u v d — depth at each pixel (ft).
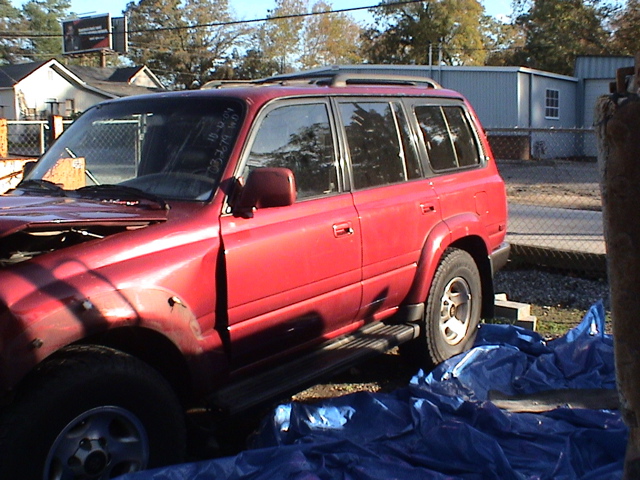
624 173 7.04
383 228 15.57
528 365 17.72
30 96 159.94
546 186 66.49
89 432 10.43
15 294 9.83
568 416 14.48
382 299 16.03
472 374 17.11
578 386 16.75
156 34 230.27
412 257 16.60
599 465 12.90
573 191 61.87
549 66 187.21
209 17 230.89
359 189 15.42
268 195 12.16
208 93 14.19
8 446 9.57
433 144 17.95
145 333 11.37
